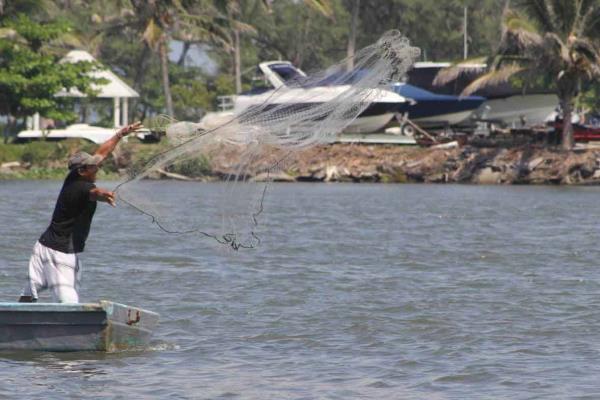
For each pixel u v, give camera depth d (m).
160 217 45.22
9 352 44.50
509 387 39.88
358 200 146.88
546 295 60.19
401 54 42.41
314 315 53.72
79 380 40.31
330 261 75.75
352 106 42.41
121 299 58.12
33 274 44.47
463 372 42.09
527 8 189.12
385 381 40.75
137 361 43.53
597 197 153.50
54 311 43.91
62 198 44.00
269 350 45.94
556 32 188.50
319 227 103.62
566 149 194.88
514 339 48.16
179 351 45.50
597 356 44.81
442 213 123.50
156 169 44.34
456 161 199.12
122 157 131.25
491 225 107.44
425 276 68.19
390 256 79.25
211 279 65.75
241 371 42.16
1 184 179.12
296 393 38.97
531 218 116.56
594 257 78.94
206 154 44.28
